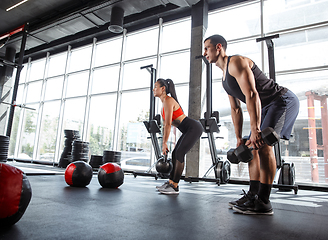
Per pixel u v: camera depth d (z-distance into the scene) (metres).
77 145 6.22
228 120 5.27
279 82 4.74
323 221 1.43
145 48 6.55
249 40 5.12
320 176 4.21
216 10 5.59
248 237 1.03
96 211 1.45
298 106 1.64
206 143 5.41
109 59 7.16
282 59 4.73
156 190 2.72
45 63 8.77
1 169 1.07
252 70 1.52
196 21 5.45
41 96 8.55
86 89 7.46
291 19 4.85
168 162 3.00
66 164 6.40
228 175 4.25
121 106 6.66
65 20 6.48
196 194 2.56
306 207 1.99
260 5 5.09
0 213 1.00
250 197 1.65
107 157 5.85
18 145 9.05
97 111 7.09
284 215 1.57
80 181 2.64
